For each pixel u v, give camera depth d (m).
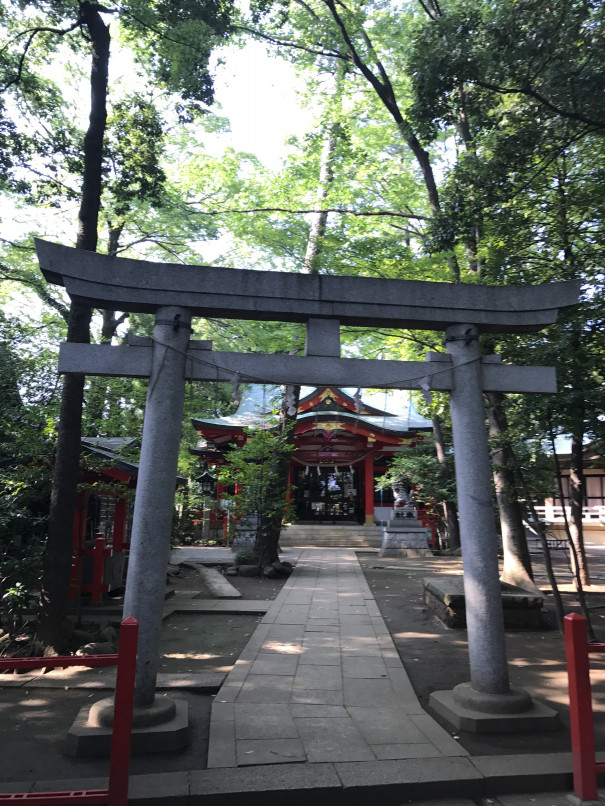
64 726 5.15
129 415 10.65
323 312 5.68
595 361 7.65
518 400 8.76
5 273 16.25
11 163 10.59
